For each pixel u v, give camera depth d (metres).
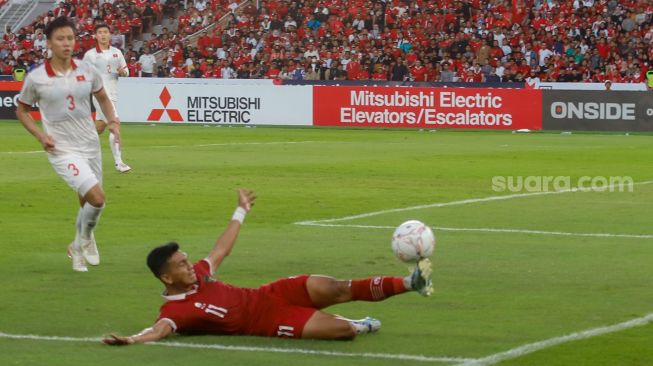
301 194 24.53
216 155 35.06
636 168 30.97
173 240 18.11
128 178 27.81
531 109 47.53
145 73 61.75
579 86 52.38
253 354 10.59
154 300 13.41
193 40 66.12
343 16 63.28
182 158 33.91
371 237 18.45
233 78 60.44
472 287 14.17
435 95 48.88
